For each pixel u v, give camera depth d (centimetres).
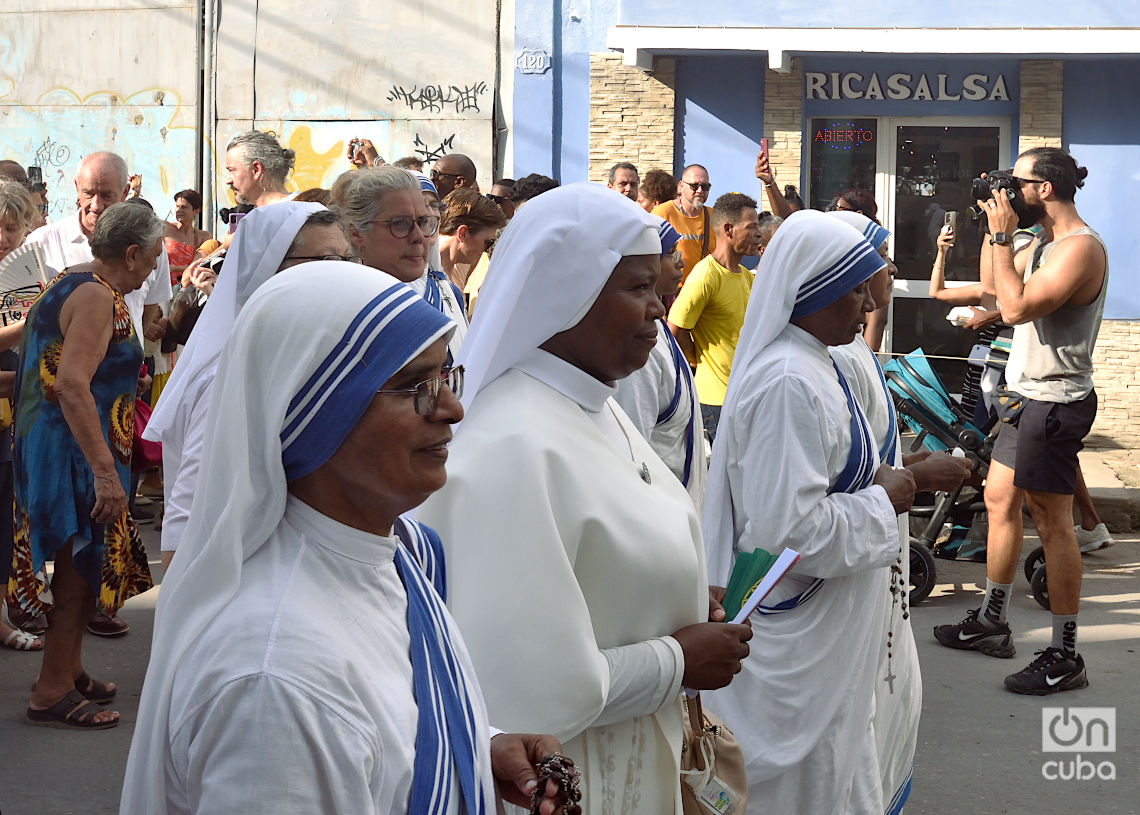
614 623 233
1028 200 589
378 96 1292
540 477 225
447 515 227
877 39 1118
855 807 349
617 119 1225
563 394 242
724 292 755
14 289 570
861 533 333
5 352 582
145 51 1349
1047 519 588
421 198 427
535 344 240
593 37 1236
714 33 1141
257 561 161
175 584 162
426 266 446
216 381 166
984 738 534
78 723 520
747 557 274
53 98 1380
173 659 156
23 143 1393
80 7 1362
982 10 1124
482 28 1262
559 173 1263
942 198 1194
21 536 504
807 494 329
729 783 263
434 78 1277
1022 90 1148
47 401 500
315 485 164
